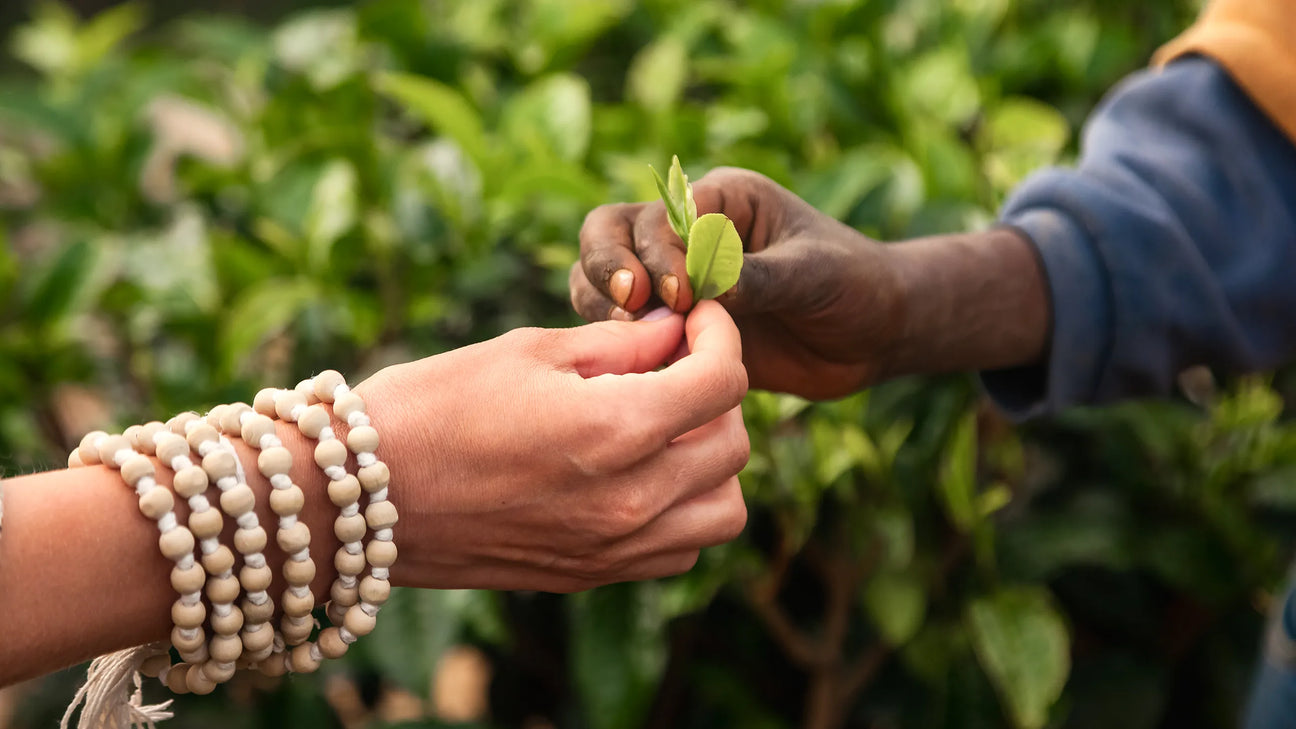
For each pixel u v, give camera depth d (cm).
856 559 111
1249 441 113
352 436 83
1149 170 98
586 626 109
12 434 113
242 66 131
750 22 125
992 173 112
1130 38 128
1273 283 96
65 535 81
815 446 105
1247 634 120
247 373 119
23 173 126
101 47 151
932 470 110
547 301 117
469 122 111
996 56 128
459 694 175
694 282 88
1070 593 122
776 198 92
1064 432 122
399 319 114
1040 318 97
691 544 89
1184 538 115
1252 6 97
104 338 121
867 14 126
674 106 119
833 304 92
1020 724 110
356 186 116
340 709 137
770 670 124
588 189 108
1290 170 97
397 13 123
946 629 112
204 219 123
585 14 125
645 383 86
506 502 86
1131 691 119
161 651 86
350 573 85
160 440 82
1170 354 97
